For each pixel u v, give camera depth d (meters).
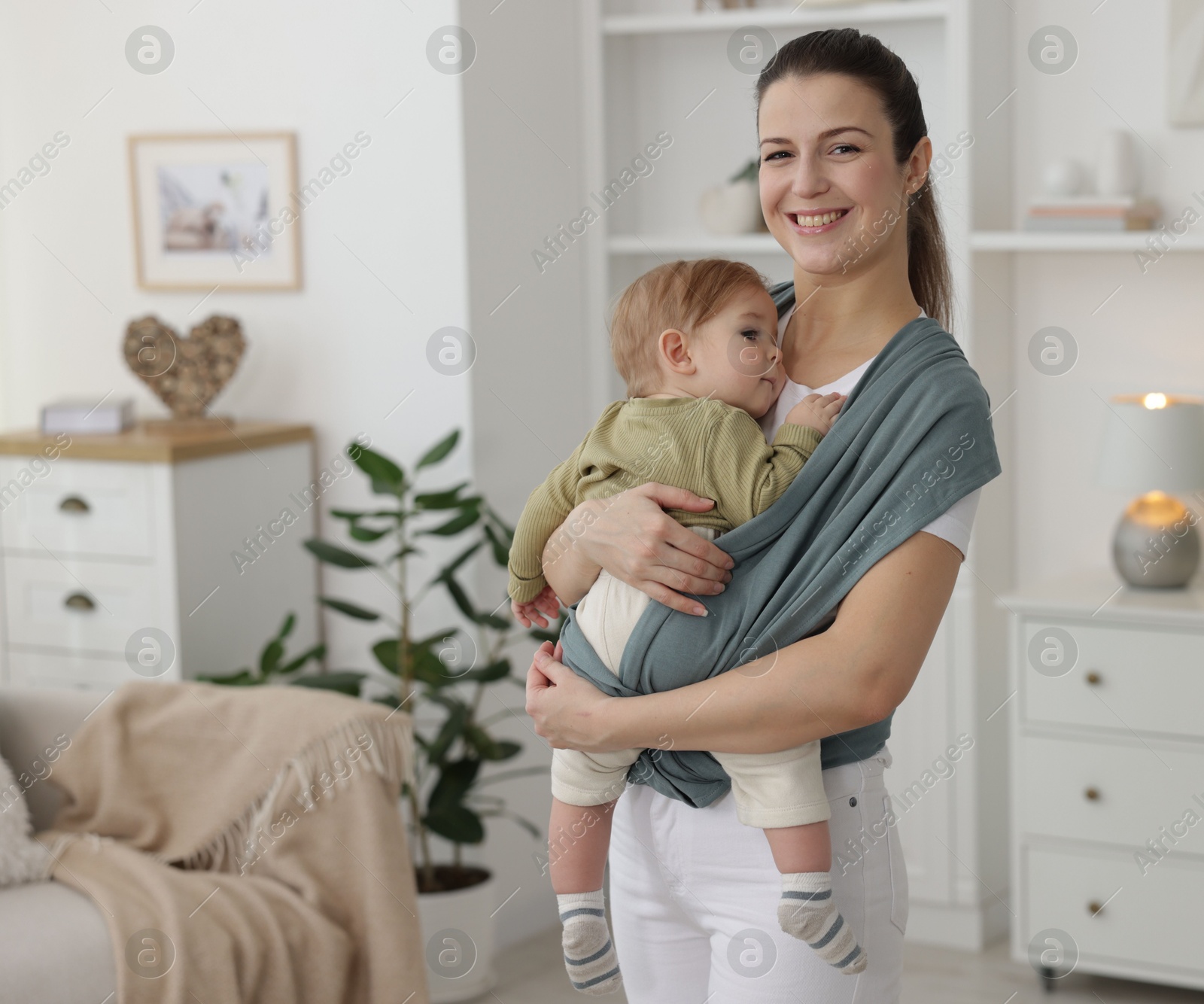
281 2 3.15
